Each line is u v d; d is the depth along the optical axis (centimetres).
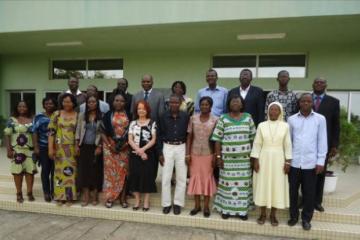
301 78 657
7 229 338
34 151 387
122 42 656
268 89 680
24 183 461
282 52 673
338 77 636
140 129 347
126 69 754
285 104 346
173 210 360
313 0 450
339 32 542
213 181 343
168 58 724
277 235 323
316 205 341
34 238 315
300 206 352
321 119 307
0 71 856
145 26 527
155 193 396
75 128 367
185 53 713
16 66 843
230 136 325
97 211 369
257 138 320
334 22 483
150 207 377
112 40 637
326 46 638
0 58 852
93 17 536
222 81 701
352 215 330
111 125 360
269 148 312
